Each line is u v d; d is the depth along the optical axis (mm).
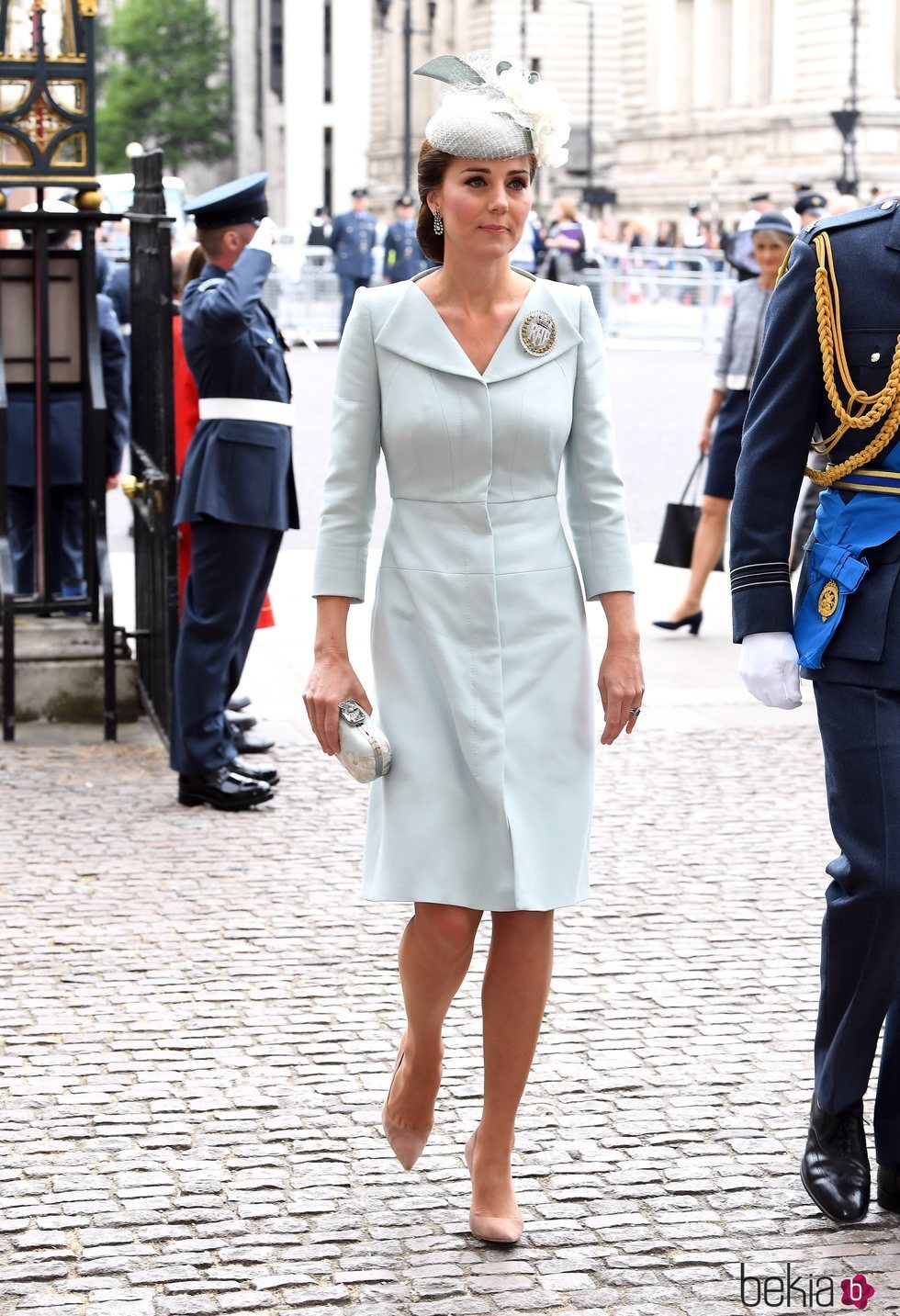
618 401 21641
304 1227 3660
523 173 3480
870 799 3557
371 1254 3566
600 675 3639
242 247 6520
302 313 31922
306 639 9281
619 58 69438
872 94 54438
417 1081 3691
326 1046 4520
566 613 3596
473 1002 4797
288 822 6371
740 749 7375
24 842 6086
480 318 3541
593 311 3631
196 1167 3895
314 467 16047
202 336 6289
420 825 3527
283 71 79062
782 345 3670
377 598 3623
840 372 3586
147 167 7422
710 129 60438
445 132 3441
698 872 5848
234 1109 4172
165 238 6707
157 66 86250
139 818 6391
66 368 7945
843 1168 3715
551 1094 4250
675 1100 4223
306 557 11719
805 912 5500
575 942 5223
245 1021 4664
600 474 3631
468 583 3535
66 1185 3812
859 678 3592
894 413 3555
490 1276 3496
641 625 9750
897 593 3580
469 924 3572
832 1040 3695
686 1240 3623
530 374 3545
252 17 84312
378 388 3582
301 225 70938
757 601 3678
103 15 91625
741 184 58125
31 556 8562
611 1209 3740
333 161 75688
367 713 3588
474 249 3471
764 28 59750
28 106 7500
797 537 9039
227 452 6332
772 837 6246
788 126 56625
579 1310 3383
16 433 8312
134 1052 4477
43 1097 4223
